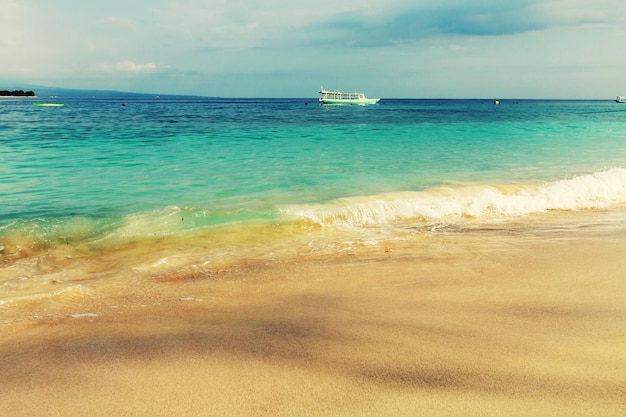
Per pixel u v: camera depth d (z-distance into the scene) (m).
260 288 5.20
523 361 3.29
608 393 2.83
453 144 20.66
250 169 13.64
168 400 2.88
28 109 65.75
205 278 5.61
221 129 27.89
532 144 20.67
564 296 4.70
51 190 10.72
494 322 4.06
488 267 5.78
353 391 2.93
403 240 7.23
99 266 6.20
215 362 3.39
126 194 10.41
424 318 4.20
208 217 8.33
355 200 9.55
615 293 4.76
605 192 10.49
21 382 3.14
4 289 5.27
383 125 33.38
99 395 2.96
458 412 2.67
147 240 7.32
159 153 16.84
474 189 10.75
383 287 5.14
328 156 16.45
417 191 10.64
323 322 4.16
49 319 4.33
